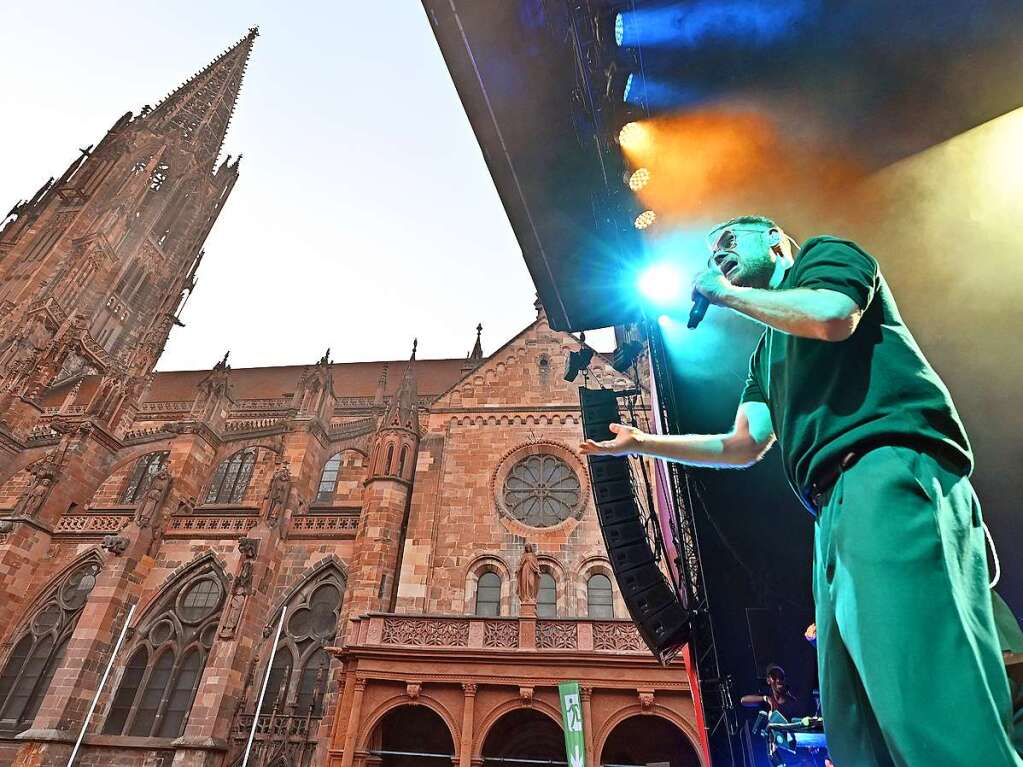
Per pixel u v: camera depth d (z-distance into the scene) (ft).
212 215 272.92
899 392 4.11
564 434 94.58
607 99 16.81
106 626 86.28
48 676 88.48
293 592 90.48
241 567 88.89
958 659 2.90
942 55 11.23
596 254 22.93
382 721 60.59
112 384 124.47
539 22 16.70
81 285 193.67
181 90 287.48
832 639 3.95
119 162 229.04
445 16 17.06
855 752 3.77
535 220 22.12
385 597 82.74
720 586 20.18
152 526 96.68
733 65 14.05
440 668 60.95
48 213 207.31
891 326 4.48
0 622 93.35
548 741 67.87
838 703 3.90
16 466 123.65
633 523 25.30
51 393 176.76
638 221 18.44
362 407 163.84
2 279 182.50
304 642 85.40
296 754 73.41
